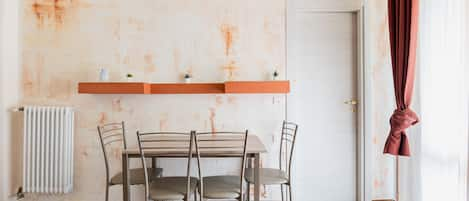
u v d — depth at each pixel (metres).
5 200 3.29
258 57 3.51
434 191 2.53
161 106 3.51
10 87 3.34
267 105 3.53
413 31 2.59
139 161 3.48
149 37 3.49
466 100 2.12
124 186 2.67
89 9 3.48
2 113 3.24
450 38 2.31
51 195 3.49
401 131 2.69
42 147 3.28
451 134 2.32
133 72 3.49
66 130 3.31
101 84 3.23
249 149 2.65
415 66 2.78
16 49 3.42
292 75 3.53
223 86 3.31
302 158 3.65
